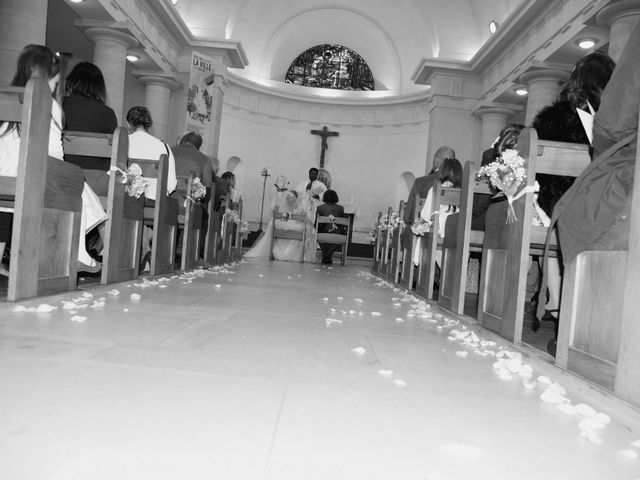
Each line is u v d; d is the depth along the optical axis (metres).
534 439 1.55
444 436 1.52
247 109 18.45
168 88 14.21
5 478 1.08
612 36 8.09
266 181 19.09
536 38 11.29
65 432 1.34
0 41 7.56
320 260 13.43
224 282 5.68
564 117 3.47
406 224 6.64
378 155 18.98
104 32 10.68
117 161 4.14
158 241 5.32
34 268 3.17
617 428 1.71
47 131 3.14
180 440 1.34
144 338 2.50
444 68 14.98
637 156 2.02
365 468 1.26
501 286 3.30
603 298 2.21
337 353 2.50
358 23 18.70
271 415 1.57
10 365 1.89
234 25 16.09
